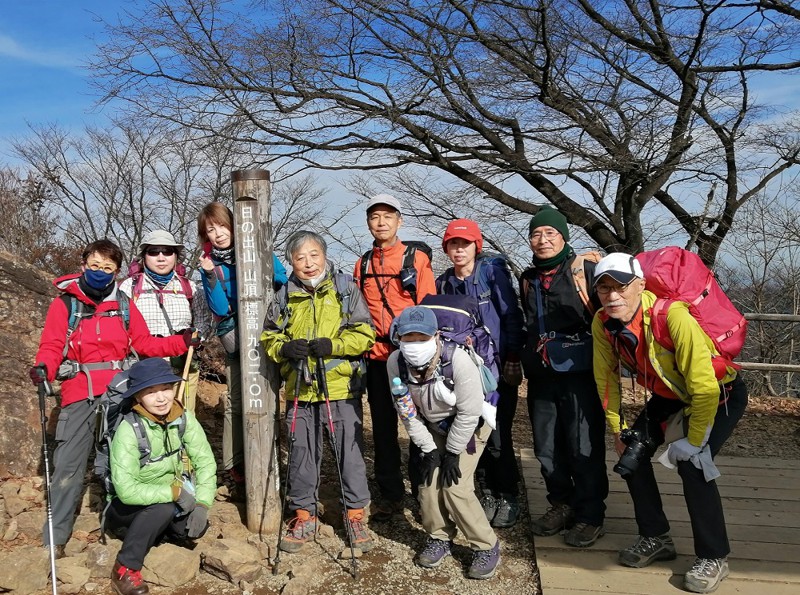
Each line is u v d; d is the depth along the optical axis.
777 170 10.25
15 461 4.52
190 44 7.58
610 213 9.98
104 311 3.77
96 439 3.81
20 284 4.90
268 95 8.05
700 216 10.02
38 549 3.48
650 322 3.22
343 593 3.39
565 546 3.84
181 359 4.46
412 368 3.35
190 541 3.77
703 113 8.64
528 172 8.77
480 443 3.56
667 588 3.37
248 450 3.88
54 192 12.72
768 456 5.84
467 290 3.95
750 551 3.77
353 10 7.79
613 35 8.48
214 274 4.05
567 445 3.85
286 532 3.92
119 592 3.31
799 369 7.20
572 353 3.69
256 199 3.83
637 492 3.61
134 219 12.75
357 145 8.91
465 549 3.87
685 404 3.39
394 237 3.99
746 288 15.37
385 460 4.15
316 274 3.75
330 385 3.73
